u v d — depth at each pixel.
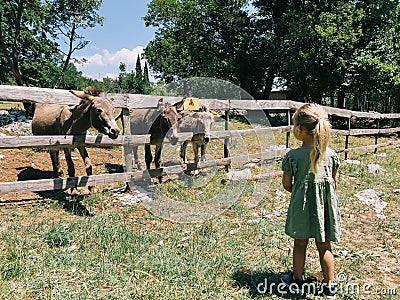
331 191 3.10
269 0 27.14
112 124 5.44
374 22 21.70
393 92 22.34
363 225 5.16
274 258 3.95
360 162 9.75
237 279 3.48
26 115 13.18
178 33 28.14
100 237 4.26
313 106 3.16
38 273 3.35
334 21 21.22
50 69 24.77
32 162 7.94
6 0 19.97
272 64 25.59
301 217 3.10
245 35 26.62
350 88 23.69
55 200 5.71
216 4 26.31
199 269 3.59
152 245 4.23
